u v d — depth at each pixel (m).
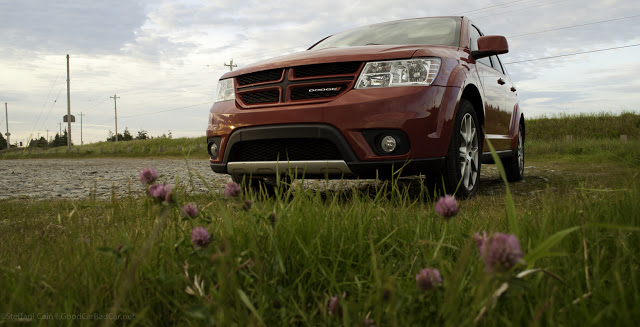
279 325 1.09
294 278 1.31
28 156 34.34
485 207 2.87
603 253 1.24
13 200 3.98
